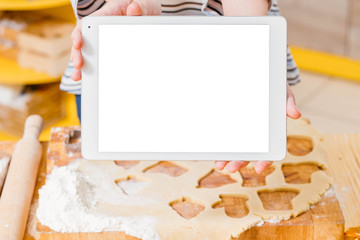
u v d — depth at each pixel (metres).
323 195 0.95
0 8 1.88
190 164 1.03
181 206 0.94
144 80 0.84
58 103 2.14
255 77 0.83
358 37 2.56
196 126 0.84
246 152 0.85
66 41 1.98
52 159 1.04
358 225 0.92
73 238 0.88
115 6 0.95
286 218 0.89
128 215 0.90
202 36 0.83
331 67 2.67
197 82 0.84
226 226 0.88
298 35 2.69
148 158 0.85
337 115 2.41
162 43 0.83
